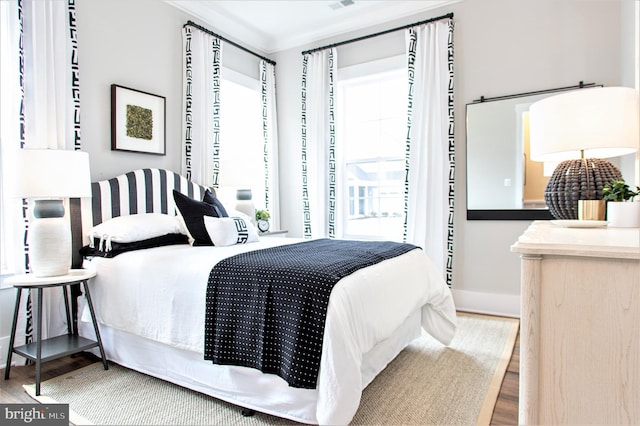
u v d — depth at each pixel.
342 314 1.53
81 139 2.77
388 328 1.86
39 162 2.16
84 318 2.41
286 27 4.20
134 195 2.97
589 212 1.71
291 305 1.59
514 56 3.30
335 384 1.46
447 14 3.48
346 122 4.27
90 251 2.53
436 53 3.51
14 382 2.13
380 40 3.94
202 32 3.64
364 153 4.17
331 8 3.80
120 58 3.04
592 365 0.92
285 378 1.54
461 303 3.55
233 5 3.71
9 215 2.43
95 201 2.73
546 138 1.71
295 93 4.48
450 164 3.48
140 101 3.16
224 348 1.73
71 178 2.27
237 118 4.21
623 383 0.89
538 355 0.97
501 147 3.36
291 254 2.10
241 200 3.77
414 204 3.63
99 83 2.90
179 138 3.52
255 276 1.73
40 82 2.44
